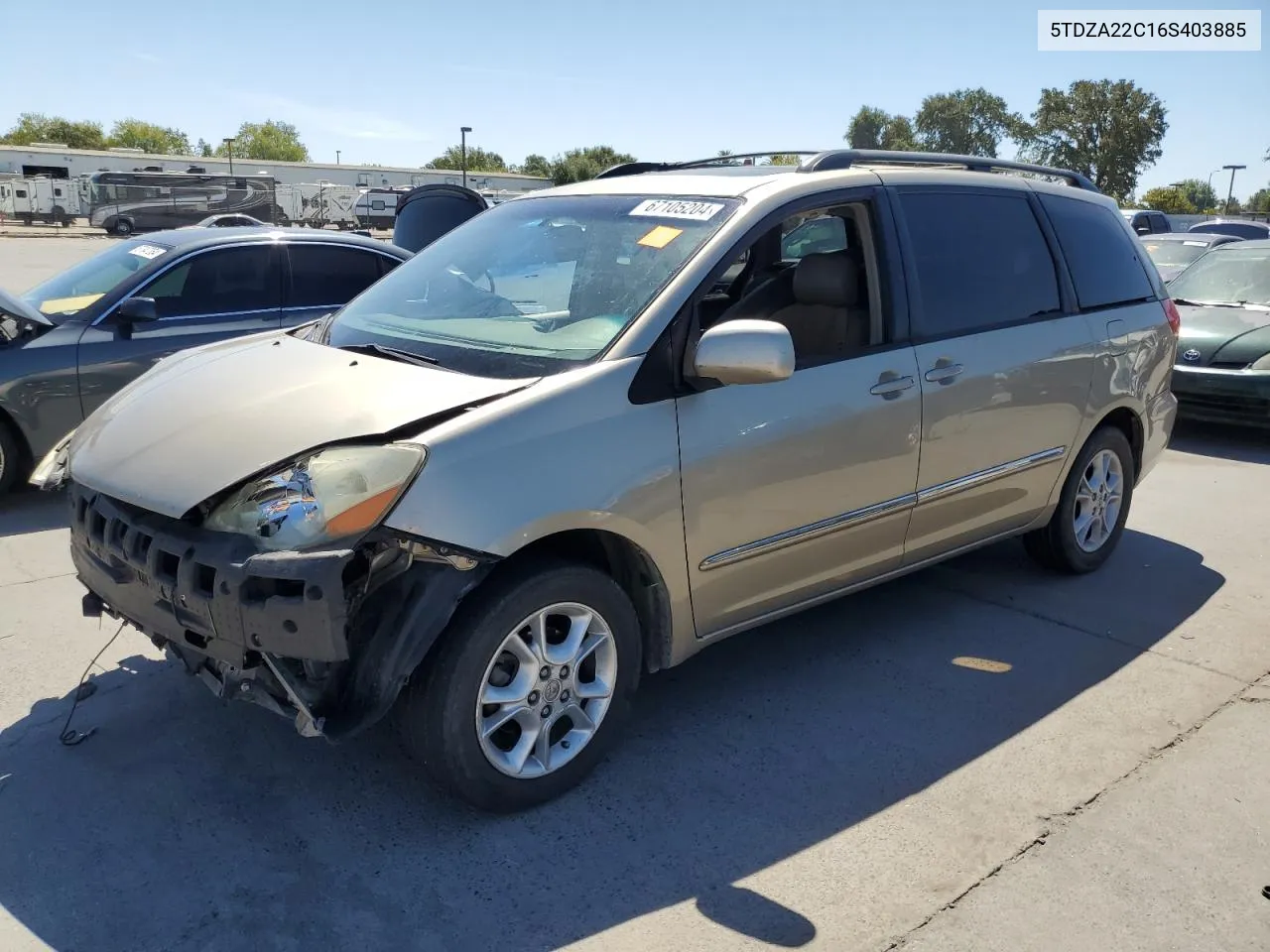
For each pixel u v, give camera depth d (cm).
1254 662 426
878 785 329
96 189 4056
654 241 349
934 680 404
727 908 269
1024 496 461
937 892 277
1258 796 326
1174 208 7112
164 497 279
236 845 288
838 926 263
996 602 486
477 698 287
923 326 397
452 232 435
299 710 270
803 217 395
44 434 596
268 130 11831
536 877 279
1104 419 509
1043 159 7462
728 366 304
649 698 385
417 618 270
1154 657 429
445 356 329
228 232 699
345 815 303
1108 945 259
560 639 315
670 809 312
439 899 269
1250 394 786
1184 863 292
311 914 262
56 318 628
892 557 407
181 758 330
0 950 245
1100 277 492
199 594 266
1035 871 287
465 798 294
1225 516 639
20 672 386
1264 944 260
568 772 314
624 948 253
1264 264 923
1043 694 394
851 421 365
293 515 262
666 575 322
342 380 313
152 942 250
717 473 327
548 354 320
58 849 283
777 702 383
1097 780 334
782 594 368
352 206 5103
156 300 642
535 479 285
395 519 264
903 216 400
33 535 555
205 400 317
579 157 8125
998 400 423
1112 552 552
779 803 317
